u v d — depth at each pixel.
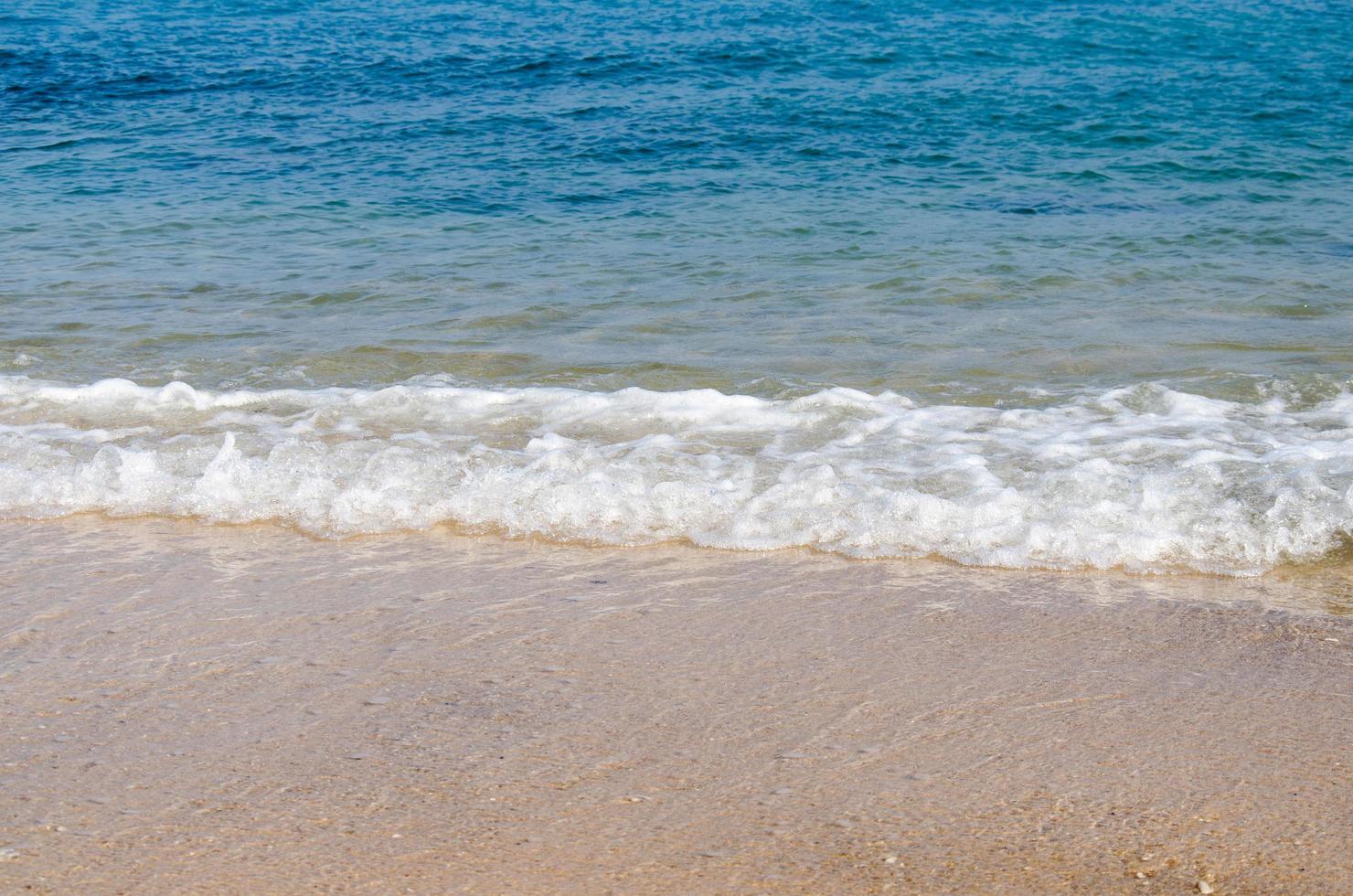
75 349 7.61
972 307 8.48
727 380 6.85
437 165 14.64
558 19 27.62
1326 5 28.69
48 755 3.13
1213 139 16.03
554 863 2.67
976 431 5.86
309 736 3.23
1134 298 8.67
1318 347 7.41
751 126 16.88
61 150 15.70
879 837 2.78
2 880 2.60
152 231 11.34
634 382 6.86
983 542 4.59
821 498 4.93
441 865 2.66
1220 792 2.95
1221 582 4.28
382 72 21.19
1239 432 5.77
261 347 7.64
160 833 2.78
